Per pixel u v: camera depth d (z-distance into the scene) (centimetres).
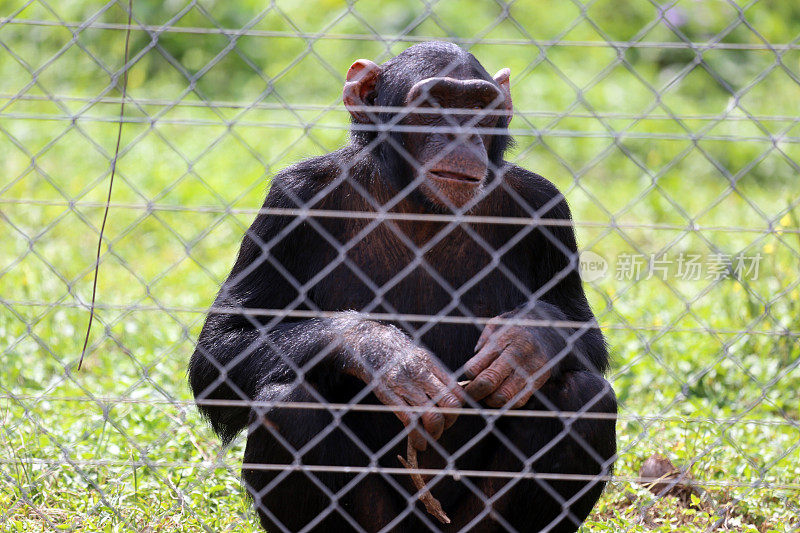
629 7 4975
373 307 1450
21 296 2423
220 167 3612
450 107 1416
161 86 4406
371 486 1371
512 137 1578
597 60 4719
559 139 4091
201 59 4541
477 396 1243
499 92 1425
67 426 1712
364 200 1470
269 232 1468
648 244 3109
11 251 2773
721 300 2438
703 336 2214
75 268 2680
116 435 1684
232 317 1466
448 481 1421
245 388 1408
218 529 1434
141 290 2573
